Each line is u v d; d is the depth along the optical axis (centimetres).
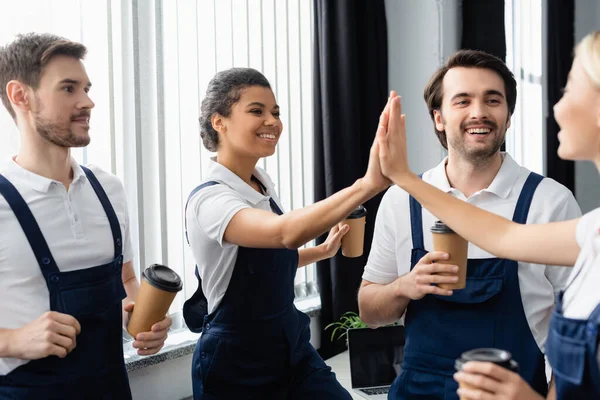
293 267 203
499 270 172
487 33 364
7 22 218
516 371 106
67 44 163
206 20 284
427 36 364
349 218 219
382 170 150
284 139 327
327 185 330
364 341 261
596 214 125
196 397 199
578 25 441
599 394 107
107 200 179
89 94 240
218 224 175
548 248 132
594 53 113
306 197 344
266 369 195
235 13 298
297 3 333
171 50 269
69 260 164
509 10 415
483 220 142
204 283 197
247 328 192
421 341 179
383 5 362
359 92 349
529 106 438
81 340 165
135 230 256
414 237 186
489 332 171
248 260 189
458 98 179
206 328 198
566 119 118
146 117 260
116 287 175
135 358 242
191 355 270
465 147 179
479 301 172
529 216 176
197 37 280
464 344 173
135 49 253
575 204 178
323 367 207
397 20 371
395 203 191
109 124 245
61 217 165
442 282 164
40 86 160
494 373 104
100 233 174
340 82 332
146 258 261
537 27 439
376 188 153
